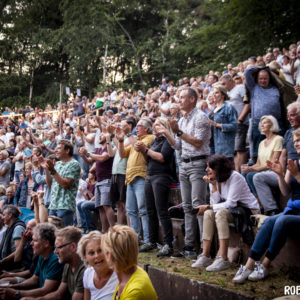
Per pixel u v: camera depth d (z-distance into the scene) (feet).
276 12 59.41
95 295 11.31
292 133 13.76
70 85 109.40
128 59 109.50
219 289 11.71
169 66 102.12
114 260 9.31
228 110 18.48
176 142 16.28
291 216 11.68
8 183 35.60
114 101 56.08
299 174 12.19
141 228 20.59
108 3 111.04
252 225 13.93
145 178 18.29
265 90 18.20
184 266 14.49
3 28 113.80
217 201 14.66
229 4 67.31
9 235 18.81
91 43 103.40
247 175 16.29
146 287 9.21
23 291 13.84
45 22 119.14
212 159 14.29
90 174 24.67
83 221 24.02
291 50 28.27
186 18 107.04
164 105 32.68
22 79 113.39
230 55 71.36
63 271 13.58
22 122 57.88
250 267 12.13
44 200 20.72
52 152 28.94
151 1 114.21
